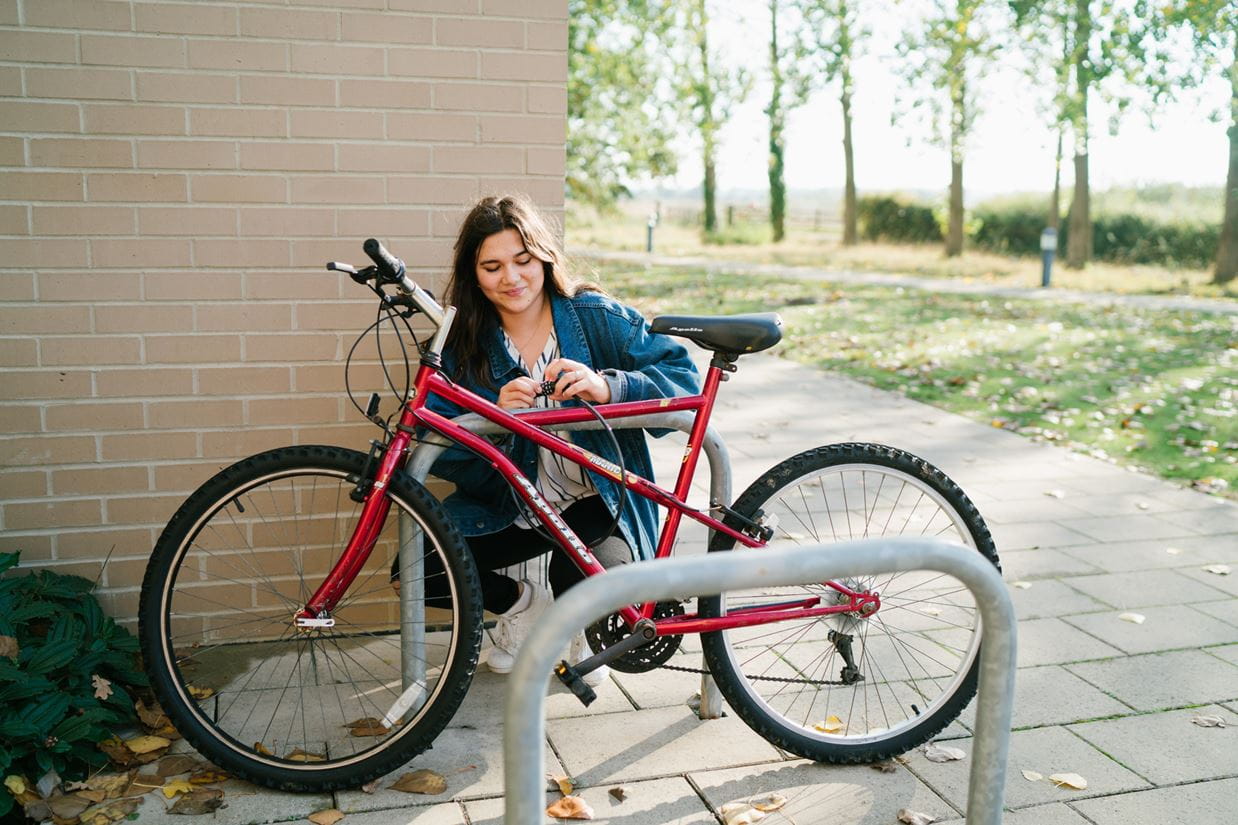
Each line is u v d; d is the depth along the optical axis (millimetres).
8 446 3047
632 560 2750
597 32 20328
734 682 2699
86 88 2938
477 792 2572
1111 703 3061
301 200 3115
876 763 2736
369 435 3279
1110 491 5316
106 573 3174
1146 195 23438
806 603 2764
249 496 3240
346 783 2541
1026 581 4031
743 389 8047
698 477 5395
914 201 28672
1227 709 3035
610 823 2451
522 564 3223
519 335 2895
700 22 21859
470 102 3174
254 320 3146
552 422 2623
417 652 2785
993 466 5805
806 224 34688
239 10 2992
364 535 2580
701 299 15414
